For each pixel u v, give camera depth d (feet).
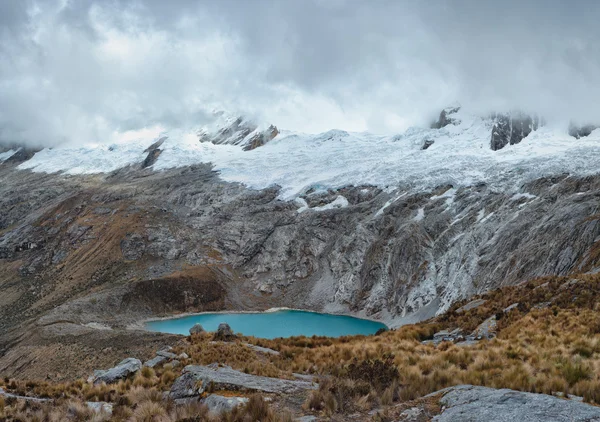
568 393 37.37
